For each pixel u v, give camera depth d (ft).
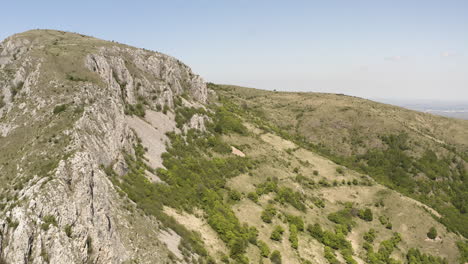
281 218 253.44
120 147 212.64
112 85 273.33
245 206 250.98
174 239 162.40
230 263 173.78
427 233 312.29
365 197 355.97
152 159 245.65
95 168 144.77
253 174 313.32
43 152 146.82
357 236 292.40
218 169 295.69
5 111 203.51
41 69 224.12
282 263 199.82
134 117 277.64
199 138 335.47
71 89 202.08
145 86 327.26
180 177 243.60
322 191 349.41
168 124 314.96
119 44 368.07
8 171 143.13
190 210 209.15
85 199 128.57
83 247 116.88
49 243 109.60
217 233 197.98
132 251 134.31
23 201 116.88
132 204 162.91
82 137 164.14
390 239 297.53
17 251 104.99
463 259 293.43
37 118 177.88
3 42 328.08
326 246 239.71
